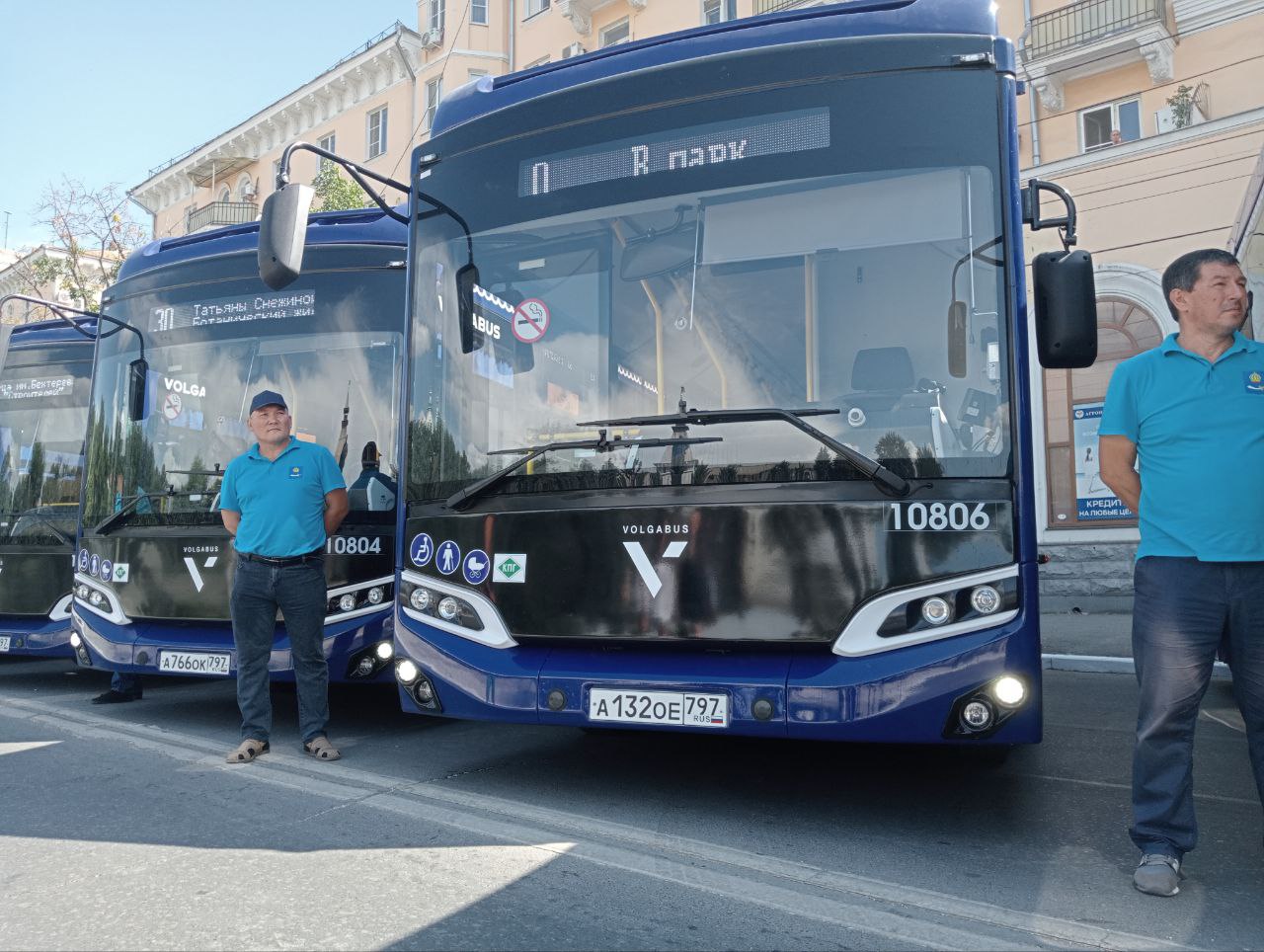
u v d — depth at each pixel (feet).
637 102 15.60
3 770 16.92
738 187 14.73
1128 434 11.60
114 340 23.89
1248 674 10.93
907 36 14.35
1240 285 11.17
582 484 14.55
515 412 15.37
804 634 13.03
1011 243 13.39
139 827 13.53
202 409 22.35
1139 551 11.51
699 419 14.01
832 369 13.69
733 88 15.02
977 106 13.89
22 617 27.58
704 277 14.60
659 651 13.98
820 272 14.05
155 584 21.61
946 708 12.35
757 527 13.41
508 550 14.88
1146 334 48.19
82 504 23.27
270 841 12.87
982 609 12.50
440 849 12.55
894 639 12.67
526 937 9.81
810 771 16.92
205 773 16.72
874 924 10.16
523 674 14.29
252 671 18.21
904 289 13.65
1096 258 49.47
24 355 29.99
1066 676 30.12
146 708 23.88
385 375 21.33
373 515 20.44
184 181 125.18
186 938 9.78
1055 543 49.42
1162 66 51.24
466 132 16.92
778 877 11.57
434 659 15.17
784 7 69.92
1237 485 10.83
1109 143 51.08
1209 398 11.06
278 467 18.38
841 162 14.28
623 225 15.25
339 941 9.71
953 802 14.90
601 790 15.61
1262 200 20.75
